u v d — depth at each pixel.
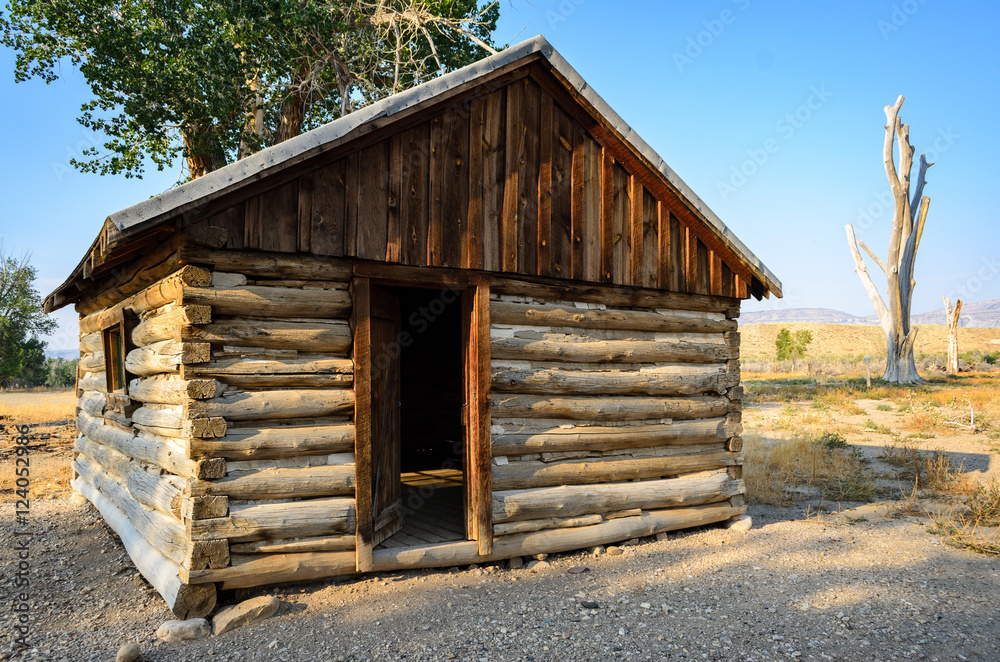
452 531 5.99
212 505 4.45
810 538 6.63
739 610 4.67
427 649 3.99
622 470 6.29
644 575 5.45
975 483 8.91
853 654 3.96
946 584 5.21
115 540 6.51
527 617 4.51
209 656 3.87
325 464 4.93
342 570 4.94
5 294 25.06
